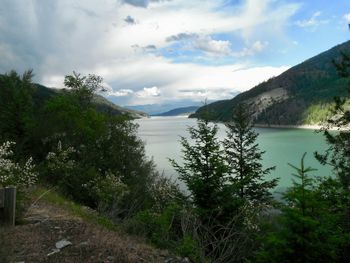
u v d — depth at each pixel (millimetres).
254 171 18625
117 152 26922
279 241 5137
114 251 6152
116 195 15984
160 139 115250
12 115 23688
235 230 8633
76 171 18078
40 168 18266
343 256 5957
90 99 37125
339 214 7051
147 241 8219
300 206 5602
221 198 10320
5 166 8672
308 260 5242
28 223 7262
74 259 5676
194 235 7504
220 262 7348
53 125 25531
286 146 94250
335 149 17719
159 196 15750
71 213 9000
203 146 11656
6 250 5605
